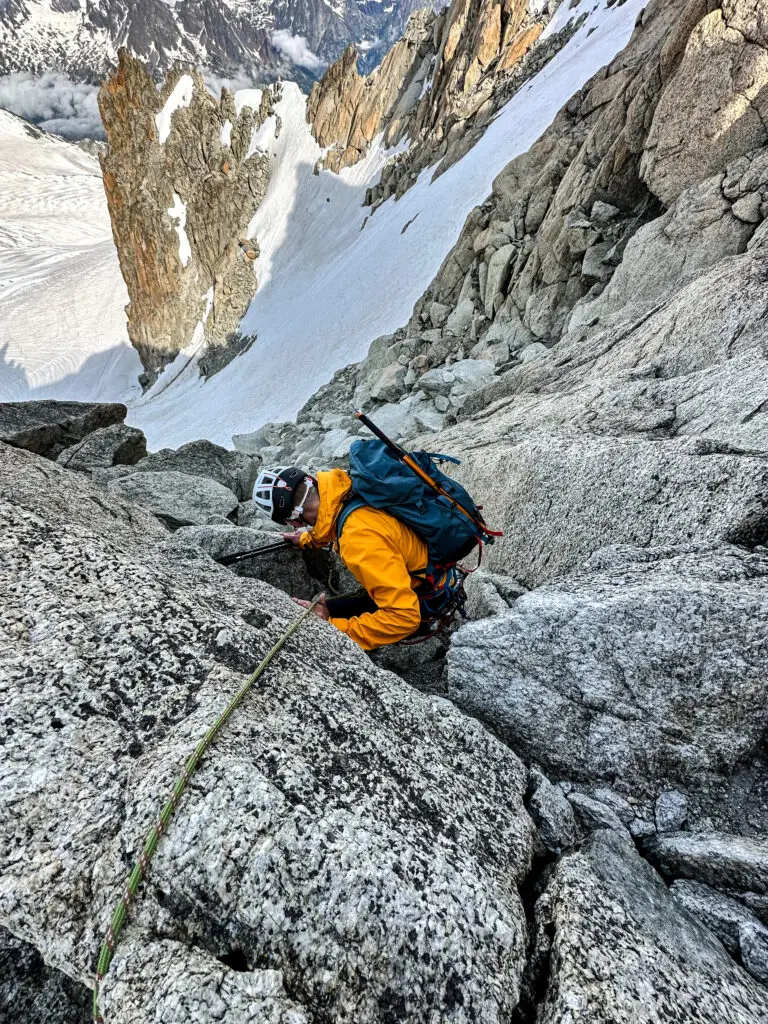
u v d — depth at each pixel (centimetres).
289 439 3322
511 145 4997
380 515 362
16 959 250
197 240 11138
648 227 1386
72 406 1031
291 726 233
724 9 1413
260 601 350
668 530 394
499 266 2777
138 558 323
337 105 10688
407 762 247
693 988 193
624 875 237
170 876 181
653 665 301
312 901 182
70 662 230
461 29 6744
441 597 390
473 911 196
